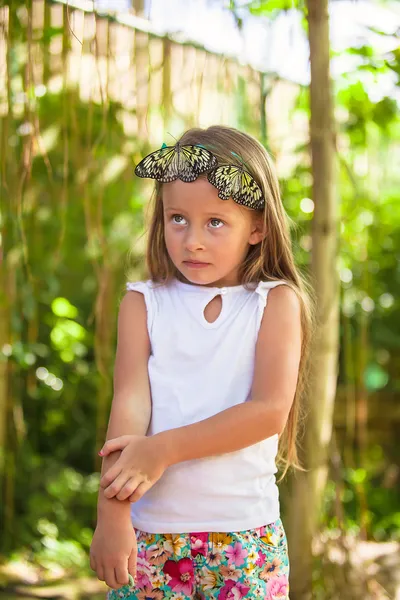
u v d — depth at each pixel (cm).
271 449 140
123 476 125
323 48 218
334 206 225
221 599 134
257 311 139
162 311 144
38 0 215
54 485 353
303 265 231
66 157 220
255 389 134
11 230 266
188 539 133
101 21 216
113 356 350
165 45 224
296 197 273
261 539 136
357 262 333
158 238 151
